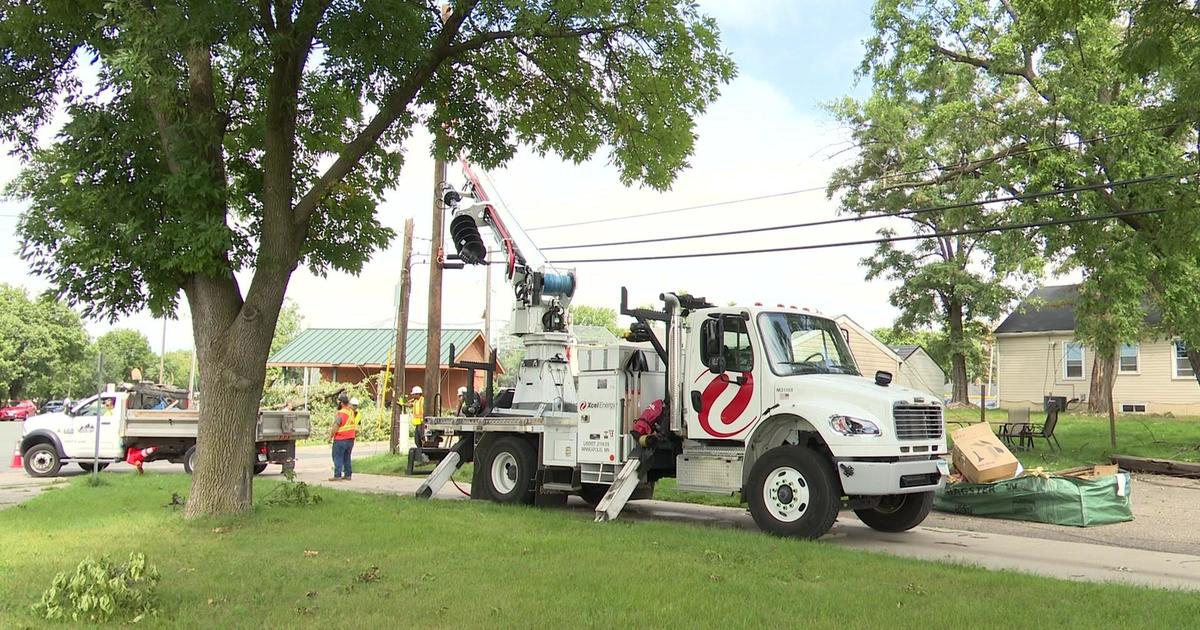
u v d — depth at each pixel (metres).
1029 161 17.81
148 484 14.35
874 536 10.41
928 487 9.95
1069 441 22.47
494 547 8.04
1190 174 13.05
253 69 10.36
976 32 19.83
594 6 9.95
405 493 14.28
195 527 9.22
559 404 12.98
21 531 9.20
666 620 5.36
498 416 13.20
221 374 10.22
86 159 9.57
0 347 71.19
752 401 10.33
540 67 11.78
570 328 13.95
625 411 11.39
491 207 14.20
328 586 6.35
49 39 10.17
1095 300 18.06
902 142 28.66
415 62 10.60
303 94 11.72
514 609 5.62
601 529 9.34
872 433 9.31
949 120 19.00
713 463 10.66
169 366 119.62
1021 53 18.61
